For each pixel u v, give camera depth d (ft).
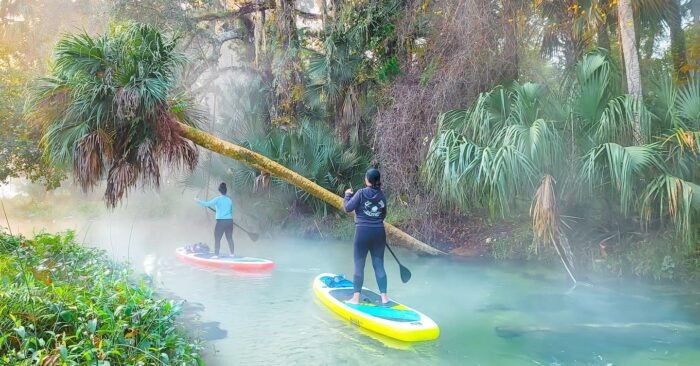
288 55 48.16
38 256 18.97
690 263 23.20
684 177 22.09
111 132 25.46
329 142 45.70
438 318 18.35
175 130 26.50
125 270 18.03
